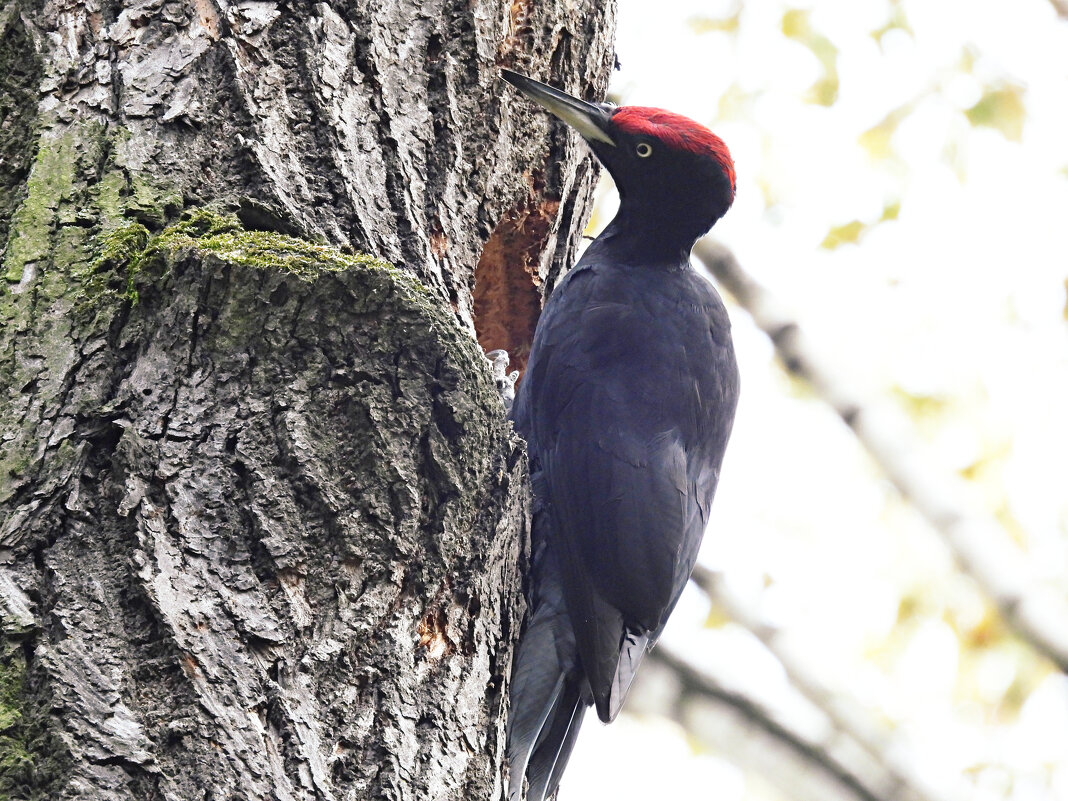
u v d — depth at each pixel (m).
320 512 5.36
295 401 5.43
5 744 4.57
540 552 8.08
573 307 9.00
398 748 5.22
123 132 6.19
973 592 17.53
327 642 5.21
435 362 5.66
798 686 16.61
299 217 6.37
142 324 5.52
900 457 17.31
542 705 7.45
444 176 7.30
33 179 5.93
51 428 5.25
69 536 5.07
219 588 5.11
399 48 7.29
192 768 4.72
